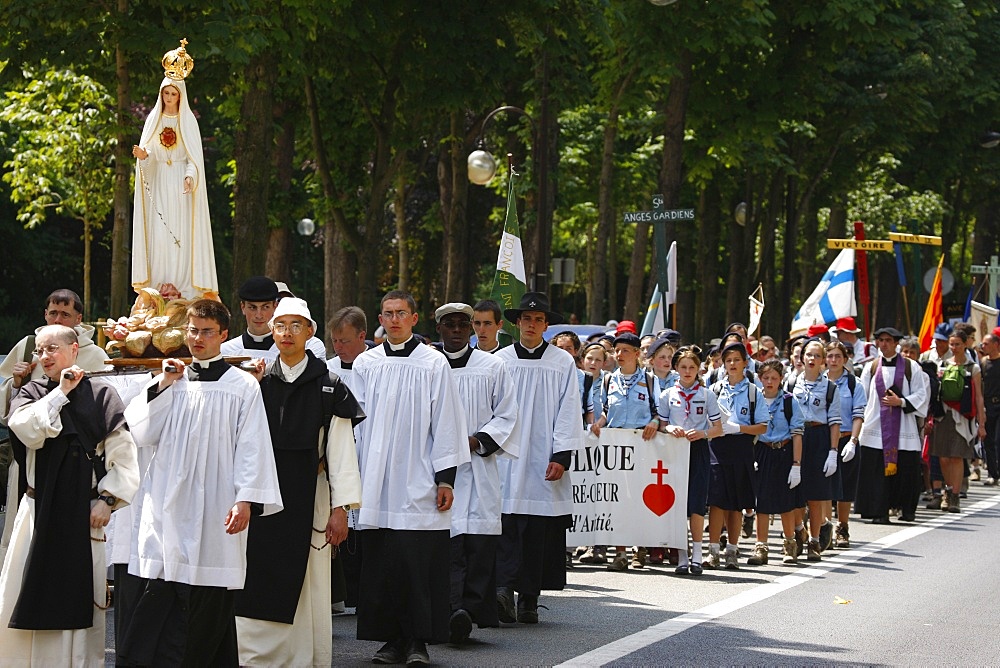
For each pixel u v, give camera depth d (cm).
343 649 2506
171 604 1952
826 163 10088
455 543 2598
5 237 11106
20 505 2075
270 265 7819
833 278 6384
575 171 9631
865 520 5003
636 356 3716
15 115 7294
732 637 2641
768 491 3788
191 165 2861
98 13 5044
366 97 6994
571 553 3953
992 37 11119
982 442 6306
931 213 11950
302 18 5666
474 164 6762
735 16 7362
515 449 2645
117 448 2031
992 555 3969
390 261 12912
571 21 6625
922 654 2498
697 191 10656
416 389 2394
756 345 5191
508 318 2941
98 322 2761
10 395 2336
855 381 4378
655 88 8194
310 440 2159
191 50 4797
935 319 6662
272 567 2153
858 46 8519
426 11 6444
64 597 2008
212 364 1995
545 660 2398
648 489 3625
